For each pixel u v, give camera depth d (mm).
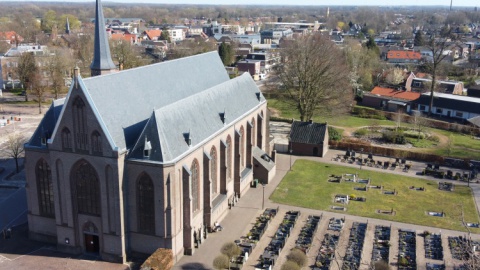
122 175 61875
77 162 63094
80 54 194000
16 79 187500
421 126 135375
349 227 75750
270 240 70750
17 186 89812
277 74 136125
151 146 61625
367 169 104875
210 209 72000
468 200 88000
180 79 83375
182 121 67750
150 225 64000
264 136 104125
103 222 63688
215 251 67625
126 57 183250
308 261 64750
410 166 106500
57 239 67438
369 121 148875
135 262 64562
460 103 151125
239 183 85438
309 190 91688
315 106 129250
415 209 83500
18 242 69562
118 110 64625
